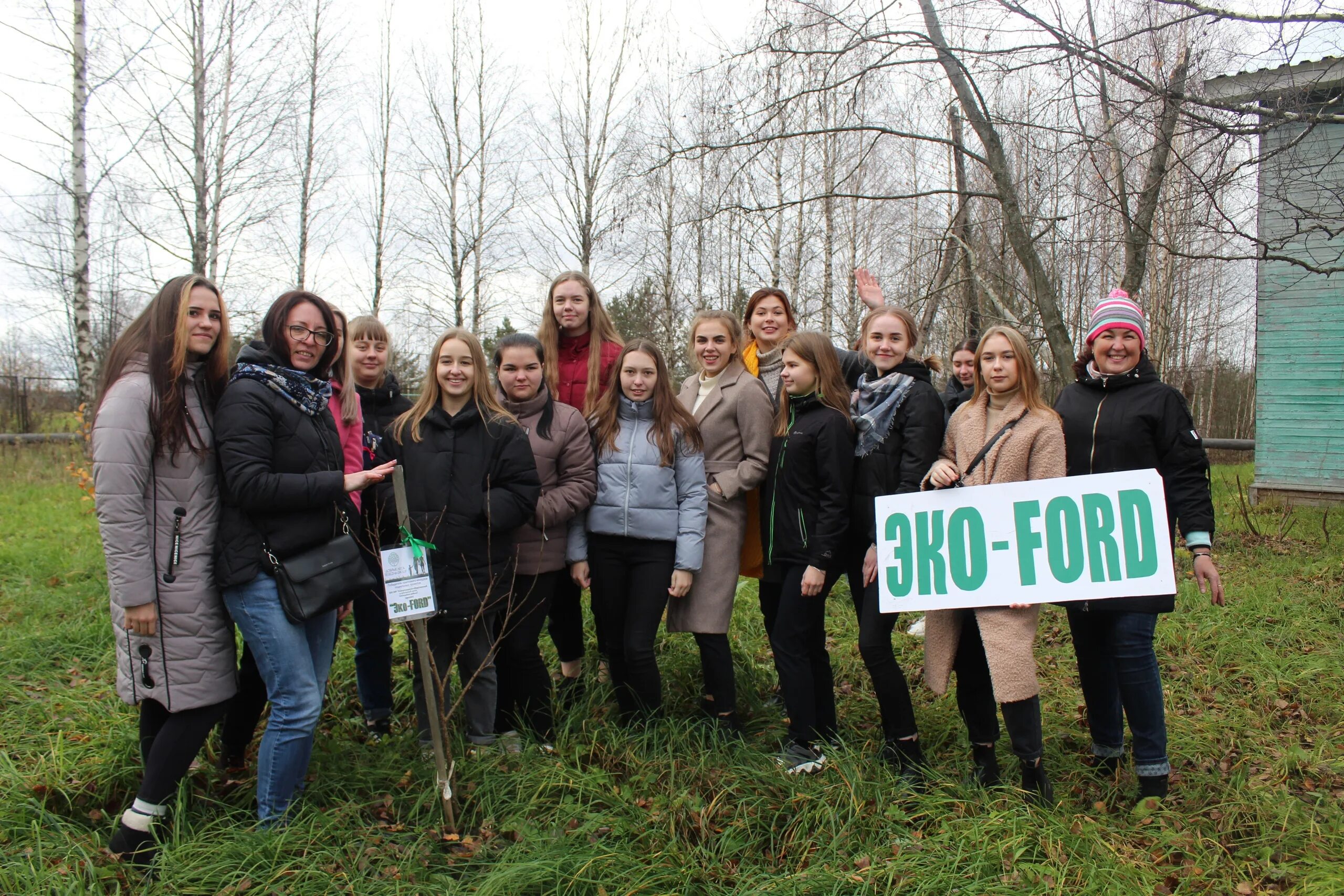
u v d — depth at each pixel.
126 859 2.51
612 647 3.63
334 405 3.20
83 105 13.01
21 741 3.36
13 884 2.37
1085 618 3.17
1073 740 3.59
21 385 18.83
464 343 3.20
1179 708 4.06
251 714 3.10
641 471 3.53
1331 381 10.49
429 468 3.17
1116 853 2.58
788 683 3.29
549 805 2.90
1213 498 10.86
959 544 3.00
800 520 3.30
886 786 2.99
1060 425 3.00
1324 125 8.99
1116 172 7.15
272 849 2.51
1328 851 2.69
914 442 3.17
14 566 6.39
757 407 3.64
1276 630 5.09
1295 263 6.03
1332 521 8.94
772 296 4.16
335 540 2.73
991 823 2.64
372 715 3.59
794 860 2.65
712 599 3.59
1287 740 3.65
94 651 4.48
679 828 2.79
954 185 14.45
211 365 2.68
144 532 2.47
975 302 9.25
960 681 3.14
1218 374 31.20
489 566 3.16
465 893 2.38
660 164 8.41
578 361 4.18
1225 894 2.48
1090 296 17.39
